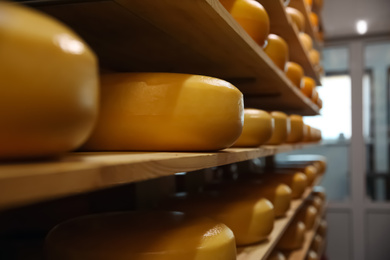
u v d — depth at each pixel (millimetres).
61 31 442
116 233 856
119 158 576
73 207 1281
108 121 820
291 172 2395
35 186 375
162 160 621
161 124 806
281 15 1808
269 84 1808
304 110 3084
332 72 4949
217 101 833
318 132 3117
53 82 418
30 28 407
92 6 832
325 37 4773
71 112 439
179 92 810
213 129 833
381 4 3762
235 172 2865
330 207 4938
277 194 1732
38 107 413
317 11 3359
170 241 827
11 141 413
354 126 4785
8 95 395
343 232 4898
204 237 864
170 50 1190
